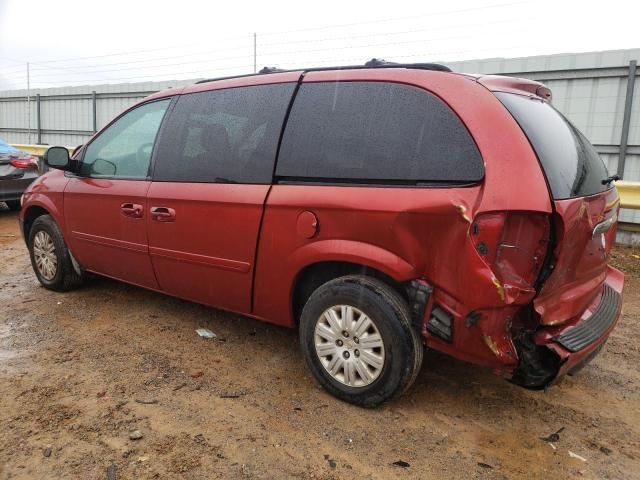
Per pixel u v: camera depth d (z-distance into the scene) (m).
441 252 2.53
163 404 2.97
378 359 2.82
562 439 2.75
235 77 3.61
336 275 3.09
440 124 2.62
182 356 3.60
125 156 4.10
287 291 3.14
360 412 2.93
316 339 3.05
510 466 2.52
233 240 3.30
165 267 3.78
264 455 2.55
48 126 16.42
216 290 3.53
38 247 4.91
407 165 2.67
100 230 4.21
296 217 2.99
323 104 3.06
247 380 3.28
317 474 2.42
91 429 2.71
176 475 2.38
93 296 4.80
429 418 2.90
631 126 7.68
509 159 2.43
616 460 2.59
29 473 2.38
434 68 2.84
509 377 2.86
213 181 3.43
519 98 2.85
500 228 2.36
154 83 13.78
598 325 2.86
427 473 2.45
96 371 3.36
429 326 2.62
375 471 2.45
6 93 17.50
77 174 4.48
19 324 4.13
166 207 3.65
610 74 7.71
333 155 2.94
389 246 2.68
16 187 8.70
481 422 2.89
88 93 14.96
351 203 2.76
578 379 3.44
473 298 2.43
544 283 2.50
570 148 2.87
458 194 2.46
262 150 3.23
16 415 2.83
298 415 2.89
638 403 3.15
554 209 2.41
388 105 2.82
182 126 3.72
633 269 6.08
